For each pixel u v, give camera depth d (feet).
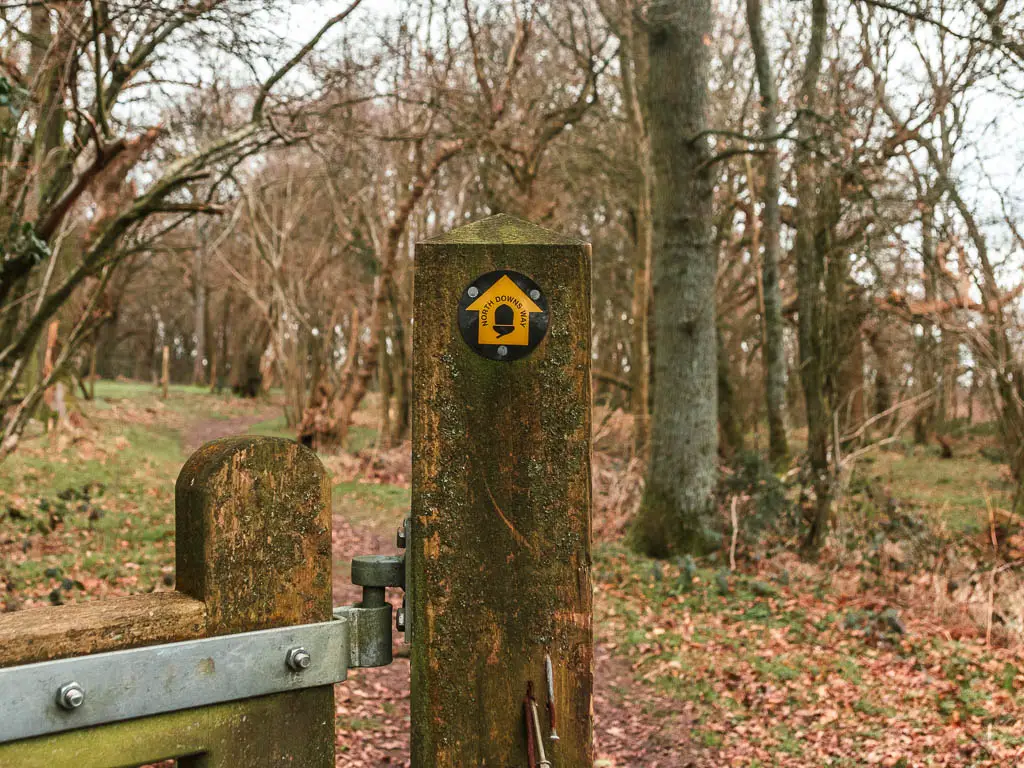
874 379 41.65
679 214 34.27
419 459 5.56
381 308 69.10
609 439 57.98
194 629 4.88
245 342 132.46
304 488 5.24
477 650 5.59
